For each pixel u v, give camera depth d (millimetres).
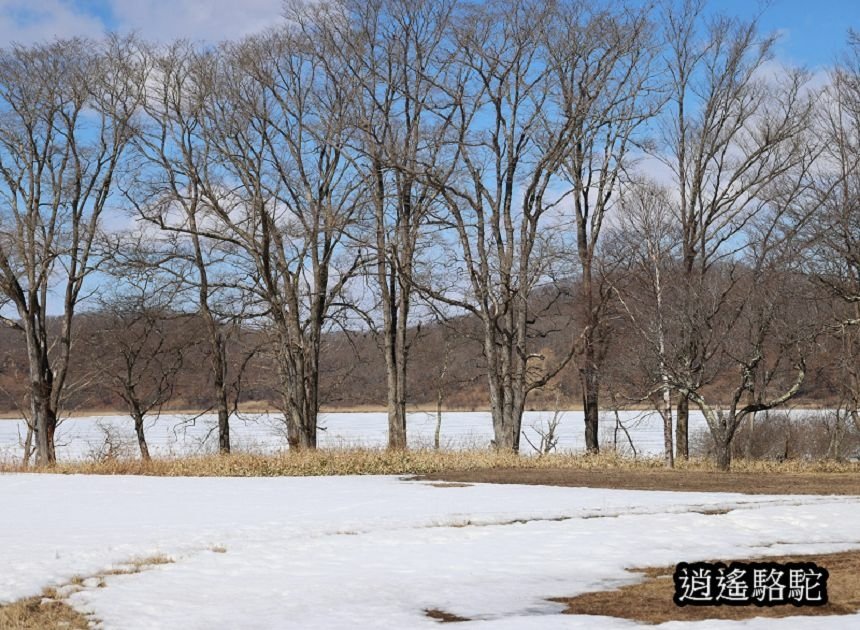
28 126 38469
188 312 41188
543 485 25109
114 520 19016
